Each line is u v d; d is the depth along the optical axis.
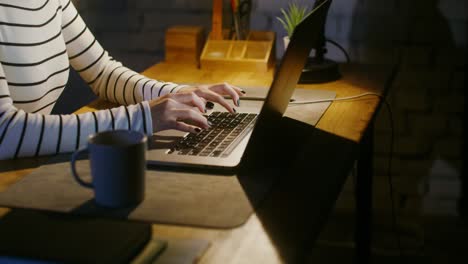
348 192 2.73
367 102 1.71
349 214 2.75
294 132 1.43
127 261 0.81
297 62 1.31
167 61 2.32
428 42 2.56
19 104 1.50
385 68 2.15
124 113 1.31
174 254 0.85
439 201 2.71
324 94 1.77
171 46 2.30
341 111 1.62
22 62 1.48
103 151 0.98
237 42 2.23
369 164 2.09
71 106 2.74
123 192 1.00
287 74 1.23
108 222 0.89
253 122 1.47
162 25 2.74
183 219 0.97
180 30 2.29
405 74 2.61
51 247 0.81
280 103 1.28
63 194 1.06
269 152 1.29
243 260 0.85
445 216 2.71
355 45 2.61
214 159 1.21
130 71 1.81
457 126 2.63
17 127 1.26
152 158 1.21
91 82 1.80
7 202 1.03
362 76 2.03
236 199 1.05
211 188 1.10
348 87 1.88
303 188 1.12
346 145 1.35
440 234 2.67
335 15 2.59
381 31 2.58
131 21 2.76
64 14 1.75
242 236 0.93
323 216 1.02
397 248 2.65
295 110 1.61
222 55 2.23
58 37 1.64
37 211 0.99
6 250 0.81
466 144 2.61
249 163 1.19
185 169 1.19
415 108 2.64
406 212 2.74
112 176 0.99
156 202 1.03
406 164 2.70
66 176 1.15
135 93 1.71
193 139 1.34
